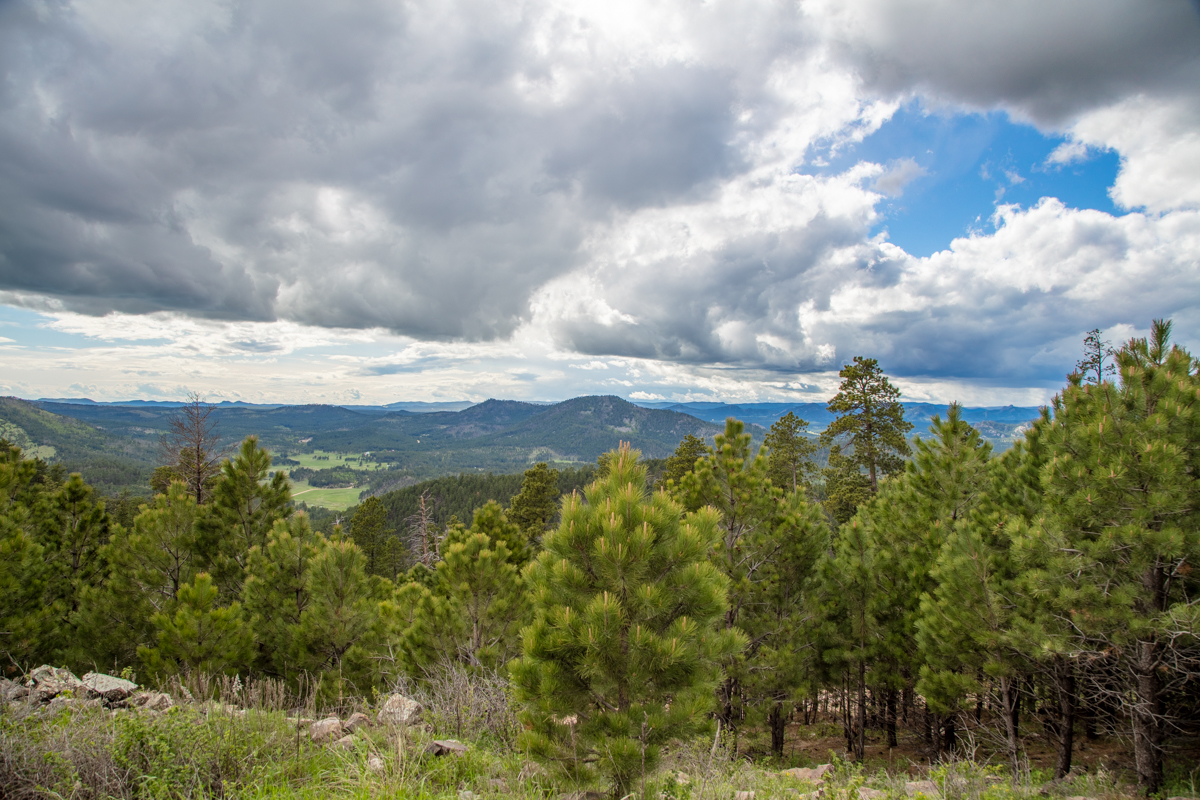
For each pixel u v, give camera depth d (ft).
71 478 38.52
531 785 15.81
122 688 17.49
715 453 41.27
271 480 40.60
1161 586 23.65
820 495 113.39
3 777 10.75
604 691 15.80
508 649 29.27
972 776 19.43
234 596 36.50
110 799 11.02
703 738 18.48
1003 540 31.58
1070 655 24.31
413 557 156.46
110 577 32.81
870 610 38.91
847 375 90.27
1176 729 24.48
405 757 14.90
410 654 28.55
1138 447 22.67
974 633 28.04
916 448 40.37
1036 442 33.45
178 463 67.46
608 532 15.43
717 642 16.37
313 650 31.09
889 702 46.26
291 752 14.88
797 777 23.36
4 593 27.96
